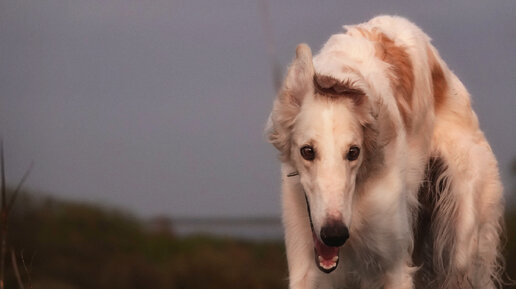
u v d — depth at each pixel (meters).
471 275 6.60
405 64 6.19
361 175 5.49
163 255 16.11
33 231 9.54
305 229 5.71
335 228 5.02
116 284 14.48
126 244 15.82
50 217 13.52
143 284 14.52
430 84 6.46
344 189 5.13
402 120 6.00
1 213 5.01
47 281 12.39
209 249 15.80
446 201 6.59
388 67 6.03
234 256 15.31
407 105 6.08
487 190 6.64
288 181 5.72
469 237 6.53
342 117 5.20
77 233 14.85
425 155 6.43
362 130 5.30
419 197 6.74
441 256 6.71
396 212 5.72
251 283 14.23
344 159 5.17
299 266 5.75
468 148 6.57
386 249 5.80
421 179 6.36
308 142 5.19
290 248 5.77
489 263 6.75
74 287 12.83
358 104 5.26
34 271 12.31
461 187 6.55
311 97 5.26
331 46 6.12
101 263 14.53
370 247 5.81
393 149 5.66
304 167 5.24
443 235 6.66
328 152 5.15
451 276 6.60
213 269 14.73
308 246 5.73
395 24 6.45
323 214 5.06
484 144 6.76
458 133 6.60
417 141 6.30
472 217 6.52
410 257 6.20
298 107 5.30
